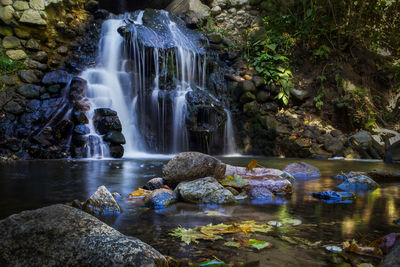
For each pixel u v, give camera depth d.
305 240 1.78
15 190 3.35
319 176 4.70
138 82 9.98
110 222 2.16
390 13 12.25
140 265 1.18
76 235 1.31
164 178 3.24
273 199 3.00
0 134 7.61
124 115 9.55
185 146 9.09
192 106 9.08
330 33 11.77
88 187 3.54
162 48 9.96
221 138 9.66
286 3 12.59
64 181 3.97
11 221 1.36
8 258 1.24
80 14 11.40
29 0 9.70
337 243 1.73
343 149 8.90
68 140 7.53
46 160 6.66
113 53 10.47
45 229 1.32
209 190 2.87
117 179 4.15
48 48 10.27
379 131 9.95
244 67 11.36
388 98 11.55
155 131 9.38
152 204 2.68
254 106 10.16
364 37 12.46
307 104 10.68
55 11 10.29
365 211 2.51
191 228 2.01
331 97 10.76
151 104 9.43
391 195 3.27
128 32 10.08
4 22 9.31
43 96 8.57
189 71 10.62
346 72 11.36
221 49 12.10
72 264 1.21
